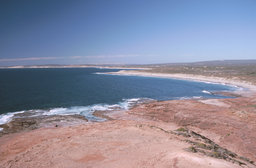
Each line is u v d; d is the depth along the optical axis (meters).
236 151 15.14
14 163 11.51
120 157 11.69
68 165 10.98
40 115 26.97
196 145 13.75
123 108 31.86
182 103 33.62
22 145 15.89
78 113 28.48
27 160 11.85
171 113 27.19
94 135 16.92
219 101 35.97
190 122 22.97
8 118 25.12
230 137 17.95
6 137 18.19
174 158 10.34
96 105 34.16
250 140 17.12
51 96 42.03
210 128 20.77
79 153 12.67
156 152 11.94
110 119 25.34
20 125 22.20
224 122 22.25
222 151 13.36
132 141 14.80
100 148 13.47
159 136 16.20
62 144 14.67
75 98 40.31
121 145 13.92
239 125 21.08
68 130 19.64
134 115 27.03
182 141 14.60
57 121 24.09
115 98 41.09
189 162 9.61
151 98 41.94
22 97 40.28
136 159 11.09
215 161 9.82
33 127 21.59
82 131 18.98
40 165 11.09
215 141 17.23
